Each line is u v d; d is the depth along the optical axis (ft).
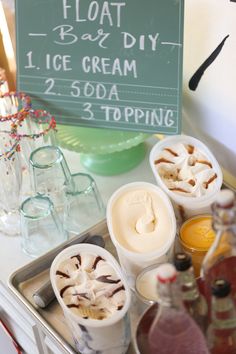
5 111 4.76
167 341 3.00
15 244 4.40
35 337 4.27
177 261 2.93
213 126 4.43
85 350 3.48
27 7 4.22
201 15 4.10
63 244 4.13
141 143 4.91
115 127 4.41
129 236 3.71
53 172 4.43
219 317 2.96
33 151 4.43
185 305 2.97
